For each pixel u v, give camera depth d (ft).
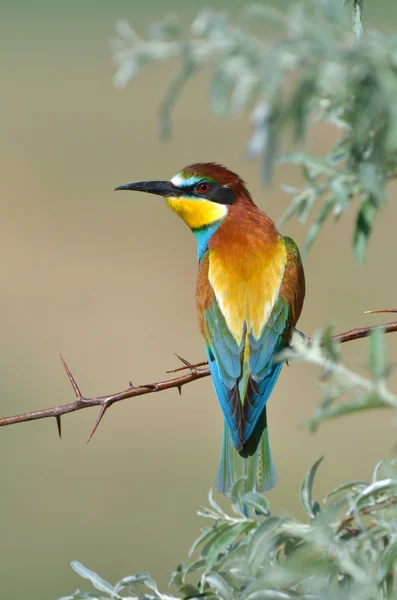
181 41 16.79
